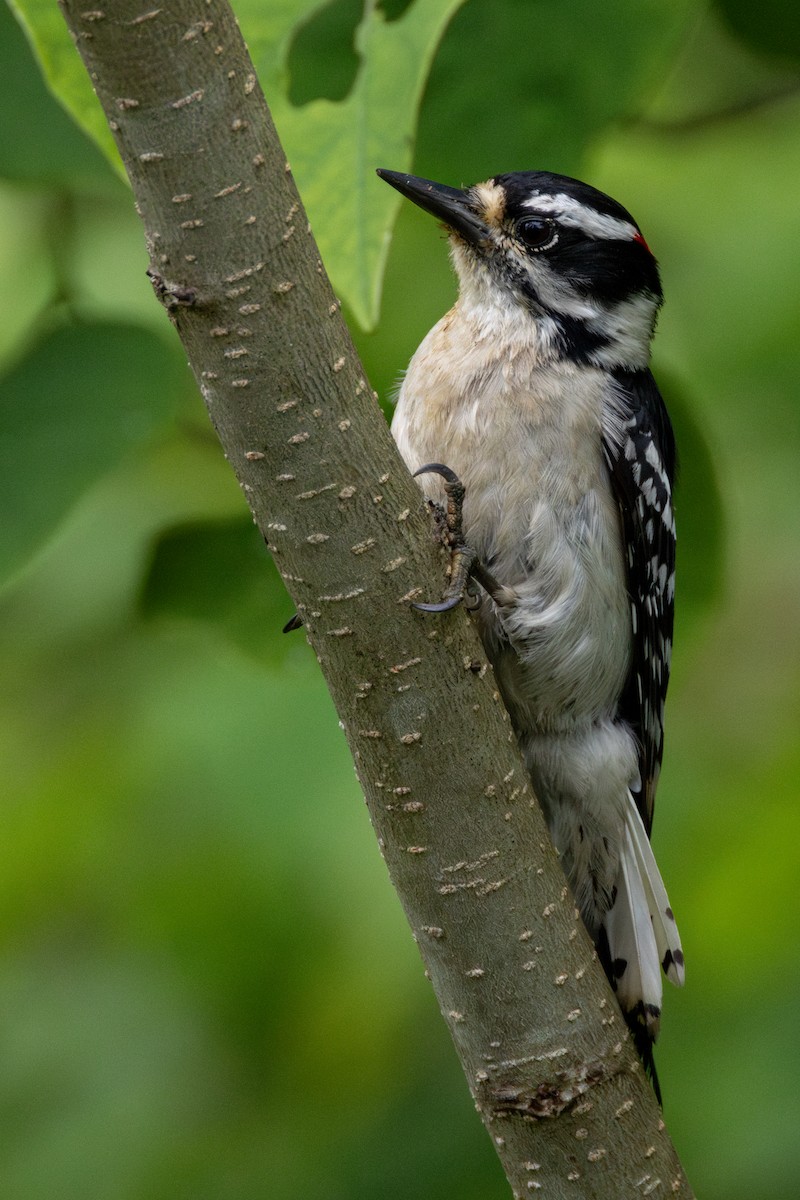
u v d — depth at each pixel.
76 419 8.75
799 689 11.99
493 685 6.36
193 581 9.85
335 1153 10.41
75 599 10.73
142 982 10.95
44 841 10.80
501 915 6.37
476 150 9.16
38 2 7.07
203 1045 10.86
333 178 7.30
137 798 10.41
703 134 10.26
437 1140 10.36
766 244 10.88
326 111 7.27
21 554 8.71
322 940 10.32
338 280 7.36
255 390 5.70
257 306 5.61
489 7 8.64
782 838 10.73
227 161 5.45
